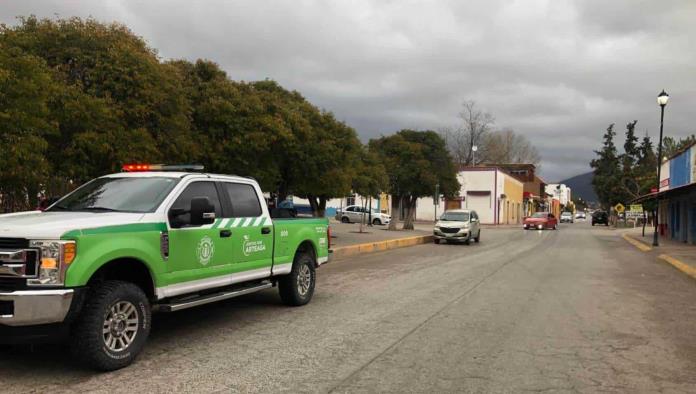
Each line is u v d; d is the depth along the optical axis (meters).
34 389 5.21
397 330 7.79
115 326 5.84
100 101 10.72
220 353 6.53
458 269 15.54
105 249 5.67
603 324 8.38
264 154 17.27
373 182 28.19
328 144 19.92
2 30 11.30
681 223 29.25
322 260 10.24
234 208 7.91
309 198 24.53
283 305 9.58
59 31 11.67
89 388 5.26
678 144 50.47
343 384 5.47
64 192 11.70
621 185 63.97
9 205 10.82
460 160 69.81
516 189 72.38
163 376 5.65
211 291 7.52
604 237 36.06
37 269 5.25
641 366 6.22
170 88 12.49
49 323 5.26
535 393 5.29
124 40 12.26
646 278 14.18
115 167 11.38
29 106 9.11
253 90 17.75
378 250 22.62
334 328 7.88
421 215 61.38
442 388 5.40
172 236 6.57
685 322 8.62
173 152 12.84
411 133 34.41
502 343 7.13
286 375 5.73
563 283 12.90
